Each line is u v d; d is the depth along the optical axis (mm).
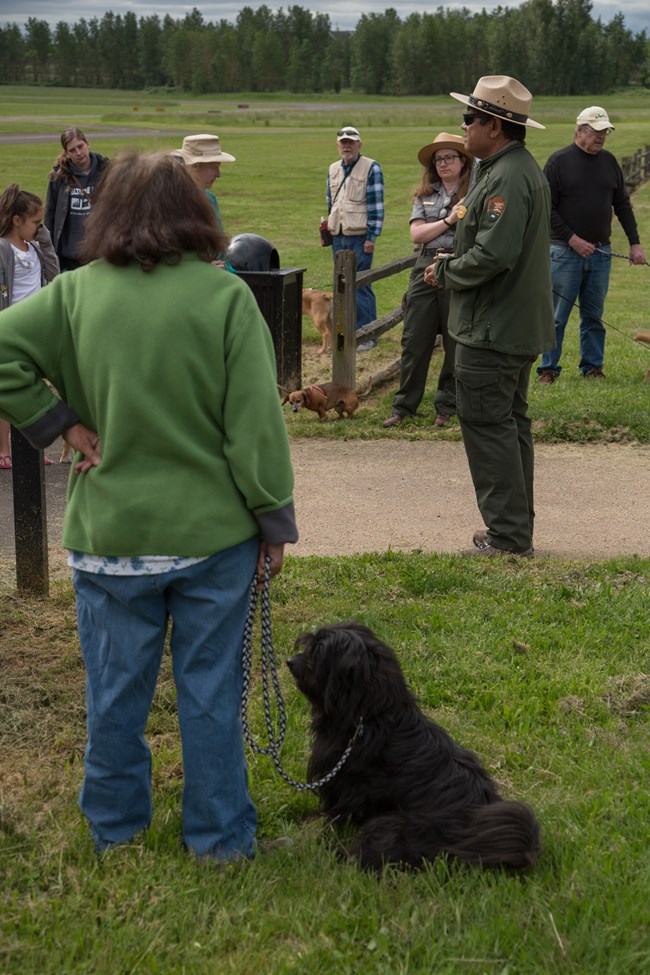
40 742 3506
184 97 191375
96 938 2480
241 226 22172
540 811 3086
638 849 2891
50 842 2883
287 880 2736
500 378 5094
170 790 3193
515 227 4730
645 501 6508
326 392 8203
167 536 2545
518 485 5359
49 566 5387
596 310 9328
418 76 189375
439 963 2396
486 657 4211
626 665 4172
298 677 2898
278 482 2602
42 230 6785
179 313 2479
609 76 184500
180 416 2533
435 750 2879
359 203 10156
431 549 5703
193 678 2676
